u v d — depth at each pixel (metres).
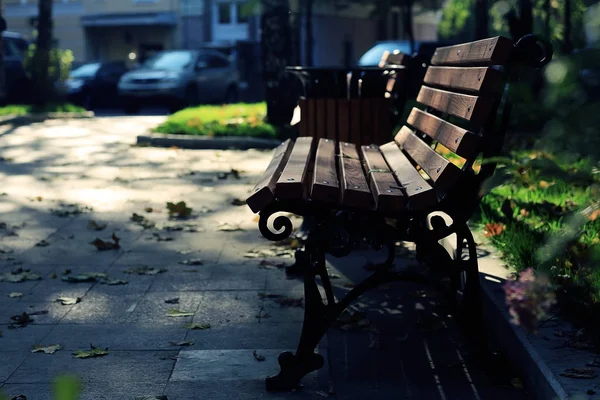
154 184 10.44
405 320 5.15
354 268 6.38
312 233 4.05
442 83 5.31
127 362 4.44
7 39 27.27
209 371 4.30
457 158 9.38
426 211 4.12
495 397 3.88
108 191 9.94
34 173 11.46
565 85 1.91
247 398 3.94
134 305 5.51
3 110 22.41
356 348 4.66
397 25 45.81
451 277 4.43
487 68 3.87
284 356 4.03
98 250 7.05
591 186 2.32
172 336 4.88
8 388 4.07
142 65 29.16
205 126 15.77
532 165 2.45
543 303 2.01
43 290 5.88
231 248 7.09
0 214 8.60
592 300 4.21
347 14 45.78
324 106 6.78
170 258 6.76
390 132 6.87
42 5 25.03
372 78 6.77
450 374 4.22
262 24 16.62
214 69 29.34
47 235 7.62
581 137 1.95
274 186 4.17
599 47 1.87
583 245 4.84
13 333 4.95
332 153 5.46
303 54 42.44
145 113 29.50
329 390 4.03
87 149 14.40
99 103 33.06
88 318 5.24
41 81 24.75
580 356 3.70
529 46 3.77
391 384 4.10
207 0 50.47
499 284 4.90
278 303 5.52
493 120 3.93
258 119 17.11
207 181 10.63
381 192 4.02
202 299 5.63
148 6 51.84
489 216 6.73
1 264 6.60
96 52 53.91
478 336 4.23
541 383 3.58
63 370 4.32
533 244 5.39
